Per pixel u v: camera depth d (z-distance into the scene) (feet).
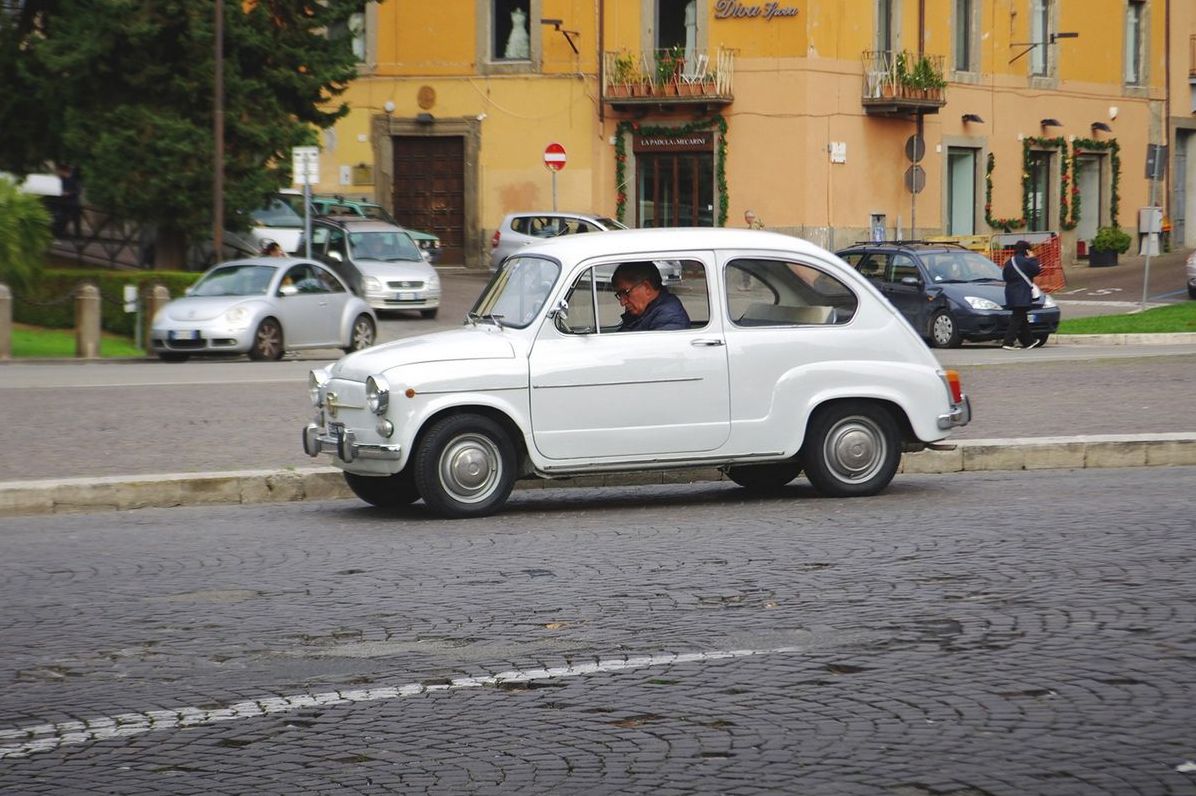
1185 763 23.35
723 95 188.85
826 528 44.24
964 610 33.58
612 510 49.44
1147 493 49.29
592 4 195.42
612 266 48.32
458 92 200.85
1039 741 24.53
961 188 209.97
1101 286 195.31
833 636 31.65
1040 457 57.31
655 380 47.96
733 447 48.52
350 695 28.12
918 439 49.80
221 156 139.95
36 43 150.00
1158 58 238.68
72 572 40.34
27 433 66.28
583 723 26.12
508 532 45.29
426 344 48.11
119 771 24.23
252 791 23.13
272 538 45.16
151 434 65.77
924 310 123.95
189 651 31.78
